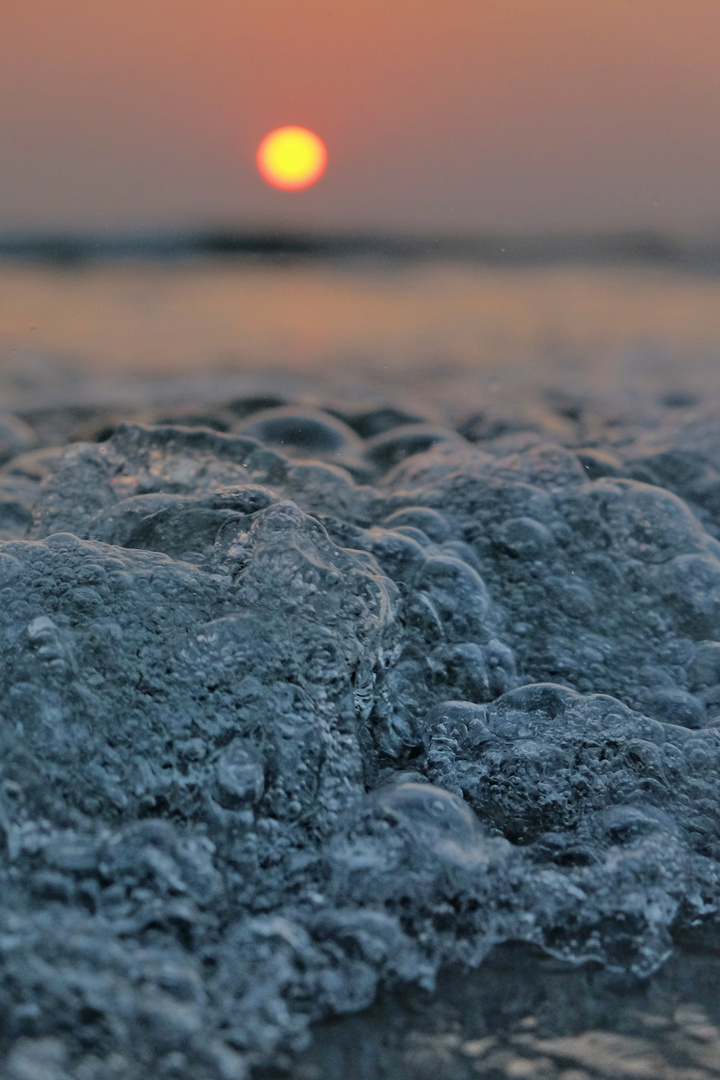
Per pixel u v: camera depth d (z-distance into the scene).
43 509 0.35
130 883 0.28
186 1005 0.28
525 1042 0.28
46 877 0.28
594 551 0.36
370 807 0.30
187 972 0.28
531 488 0.37
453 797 0.30
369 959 0.28
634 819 0.30
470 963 0.29
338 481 0.37
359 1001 0.28
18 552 0.31
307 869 0.29
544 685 0.32
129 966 0.28
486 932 0.29
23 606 0.31
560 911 0.29
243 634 0.31
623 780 0.31
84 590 0.31
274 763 0.30
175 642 0.31
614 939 0.29
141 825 0.29
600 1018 0.28
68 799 0.29
